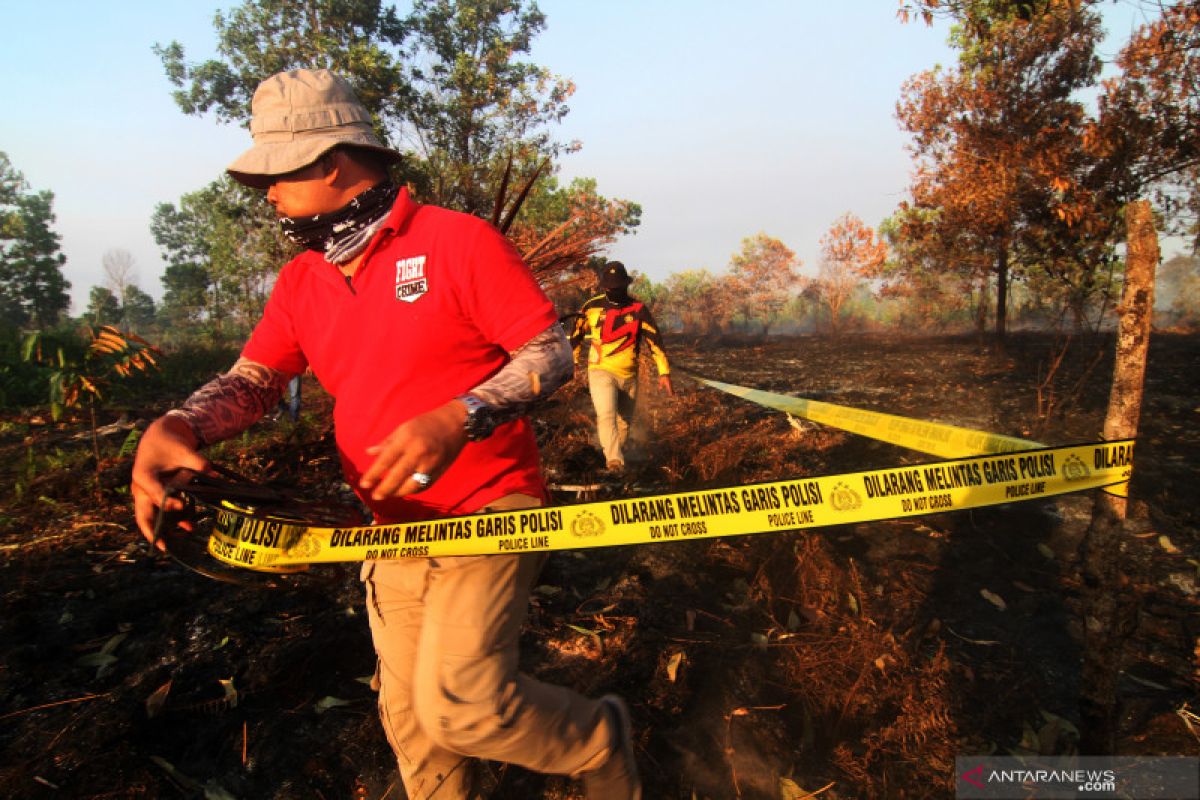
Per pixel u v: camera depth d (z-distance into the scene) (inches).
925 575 149.9
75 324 2073.1
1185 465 215.8
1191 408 294.4
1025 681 115.8
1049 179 440.1
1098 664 85.7
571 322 315.3
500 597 65.9
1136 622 86.6
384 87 801.6
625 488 214.7
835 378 431.5
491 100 845.2
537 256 199.5
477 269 64.4
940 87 498.6
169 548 69.6
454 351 66.6
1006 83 471.5
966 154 485.1
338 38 839.7
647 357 383.6
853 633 120.8
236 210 823.1
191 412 72.2
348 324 68.2
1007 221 467.8
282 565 70.9
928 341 648.4
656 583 148.2
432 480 57.0
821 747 102.9
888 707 109.2
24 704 111.1
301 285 71.7
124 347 241.9
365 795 96.0
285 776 98.7
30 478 206.5
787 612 137.0
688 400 320.8
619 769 73.5
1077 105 454.3
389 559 66.8
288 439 231.6
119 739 103.4
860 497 61.2
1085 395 327.9
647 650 123.8
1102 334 446.0
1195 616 132.3
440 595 66.3
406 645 71.4
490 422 59.3
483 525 65.2
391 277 65.9
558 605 139.9
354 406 69.4
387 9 866.1
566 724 68.6
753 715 108.2
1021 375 395.9
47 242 2544.3
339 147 65.6
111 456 232.1
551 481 222.1
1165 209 405.1
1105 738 86.2
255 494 69.6
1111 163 404.2
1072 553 158.1
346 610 135.2
